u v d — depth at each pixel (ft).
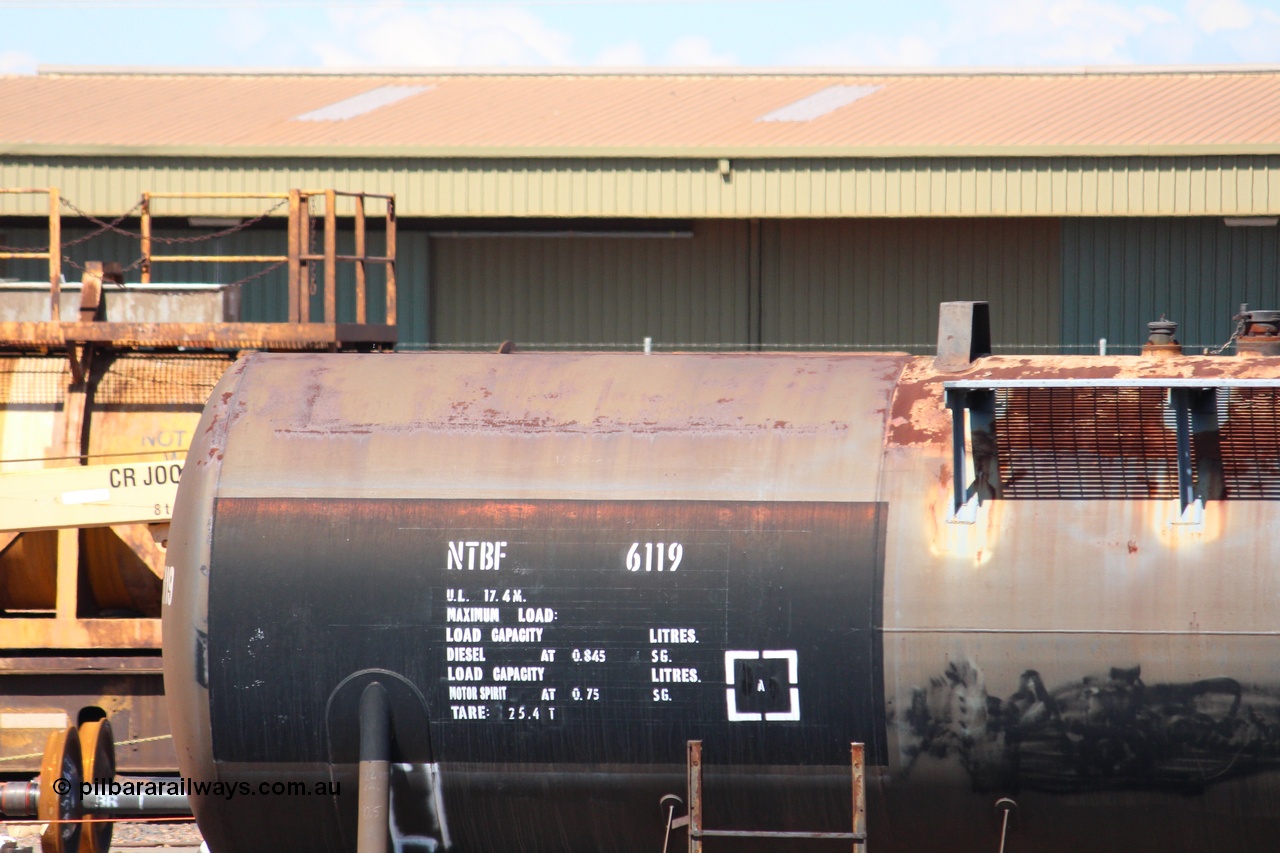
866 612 18.66
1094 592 18.16
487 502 19.77
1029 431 19.15
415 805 19.79
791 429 19.79
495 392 20.95
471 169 61.00
